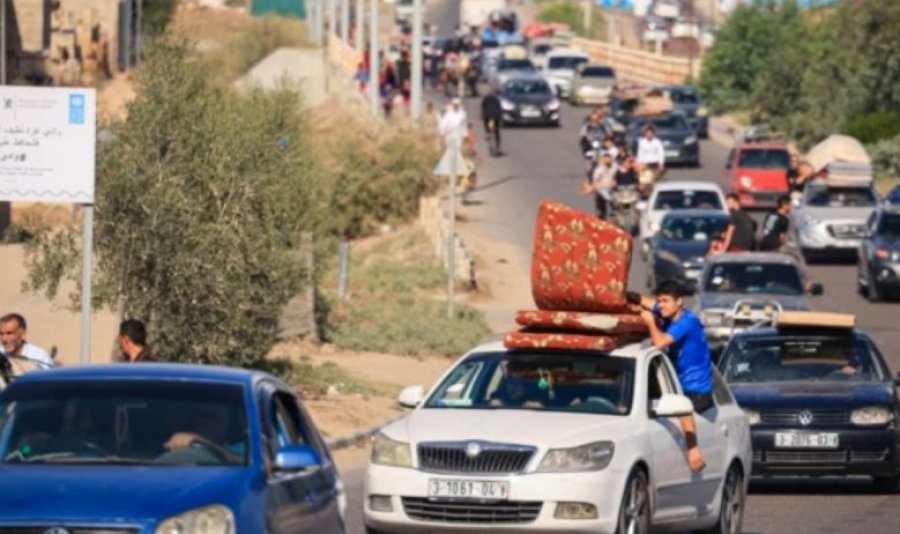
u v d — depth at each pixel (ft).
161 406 79.20
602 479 98.17
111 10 525.34
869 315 279.69
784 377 147.23
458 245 302.04
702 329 113.60
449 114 394.73
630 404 104.42
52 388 80.28
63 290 204.03
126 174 155.63
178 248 156.76
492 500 98.07
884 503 139.54
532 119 547.49
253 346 165.17
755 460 140.36
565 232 109.81
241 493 73.41
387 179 364.79
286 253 169.99
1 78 397.19
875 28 489.26
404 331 238.89
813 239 328.90
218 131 163.32
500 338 112.57
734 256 239.50
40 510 69.92
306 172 199.00
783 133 523.29
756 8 619.26
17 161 120.47
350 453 160.86
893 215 298.35
